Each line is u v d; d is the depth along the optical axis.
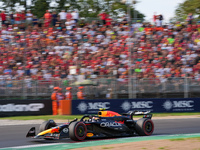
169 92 31.22
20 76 31.84
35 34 36.44
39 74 32.34
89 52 35.59
